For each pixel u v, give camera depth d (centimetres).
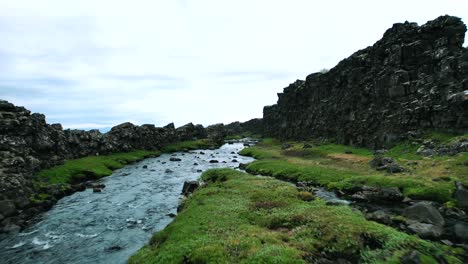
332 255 2114
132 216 3881
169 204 4428
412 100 6881
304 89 13262
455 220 3073
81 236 3222
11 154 4972
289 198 3544
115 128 11456
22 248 2930
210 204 3369
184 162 9288
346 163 6400
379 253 2044
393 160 5475
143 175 6956
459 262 2009
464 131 5550
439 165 4819
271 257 1906
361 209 3491
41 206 4203
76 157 7881
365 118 8238
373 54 8562
